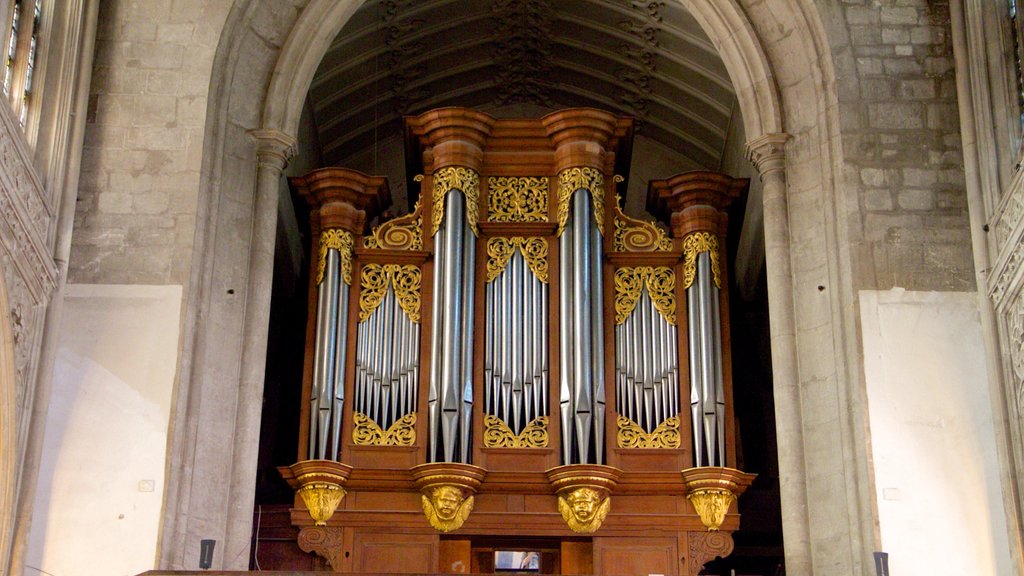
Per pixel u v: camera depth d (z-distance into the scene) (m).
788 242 18.02
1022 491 15.71
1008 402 16.12
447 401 18.19
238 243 17.91
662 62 22.59
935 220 17.41
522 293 19.03
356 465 18.12
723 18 18.92
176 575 14.23
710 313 19.02
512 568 20.06
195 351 16.91
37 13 17.05
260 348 17.58
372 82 22.92
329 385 18.52
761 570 20.92
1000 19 17.28
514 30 22.69
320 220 19.61
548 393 18.47
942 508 16.06
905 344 16.81
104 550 15.80
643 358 18.84
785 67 18.73
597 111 19.55
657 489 18.05
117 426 16.33
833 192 17.72
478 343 18.80
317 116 22.80
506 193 19.69
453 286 18.83
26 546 15.63
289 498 20.62
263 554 18.02
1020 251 15.62
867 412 16.50
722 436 18.36
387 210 23.20
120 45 18.14
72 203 17.06
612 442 18.36
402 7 21.52
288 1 18.89
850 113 17.94
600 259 19.20
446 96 23.91
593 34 22.59
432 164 19.84
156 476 16.11
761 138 18.45
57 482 16.05
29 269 15.78
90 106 17.83
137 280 17.00
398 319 18.98
